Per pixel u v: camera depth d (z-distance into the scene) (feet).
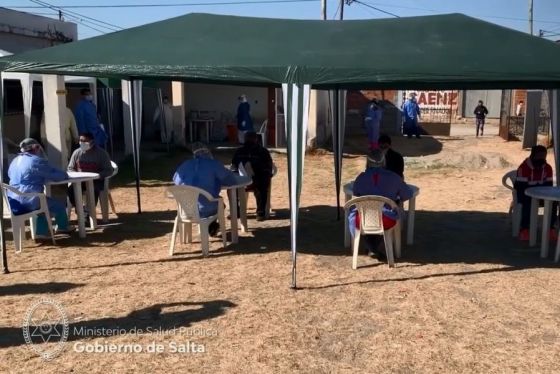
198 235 26.04
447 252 23.36
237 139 67.46
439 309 17.24
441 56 19.45
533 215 24.07
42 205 24.08
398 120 77.71
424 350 14.61
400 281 19.74
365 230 21.08
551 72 18.10
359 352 14.52
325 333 15.60
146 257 22.63
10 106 47.24
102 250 23.63
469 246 24.27
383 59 19.20
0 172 20.38
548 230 22.45
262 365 13.87
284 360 14.11
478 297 18.21
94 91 48.14
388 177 21.17
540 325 16.11
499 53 19.75
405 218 28.43
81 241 25.04
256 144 28.78
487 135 79.61
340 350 14.62
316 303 17.71
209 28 23.09
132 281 19.76
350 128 77.25
